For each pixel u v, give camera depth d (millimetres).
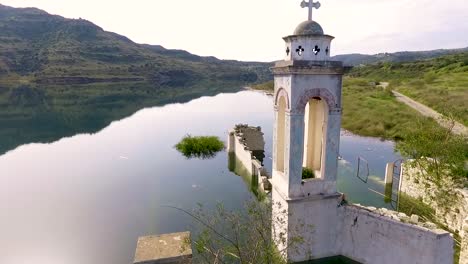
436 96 56906
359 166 29031
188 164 33188
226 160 34312
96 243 18688
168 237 7527
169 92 127062
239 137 33000
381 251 12000
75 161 35344
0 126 56281
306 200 12242
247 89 144750
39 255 17516
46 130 53188
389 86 80312
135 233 19594
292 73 11328
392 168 23766
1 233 19859
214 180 28297
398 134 39719
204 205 22812
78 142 44469
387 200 21547
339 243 13023
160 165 33125
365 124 45406
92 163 34406
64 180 29375
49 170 32344
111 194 25891
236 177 28906
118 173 30969
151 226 20297
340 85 11914
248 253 10344
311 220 12531
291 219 12195
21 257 17438
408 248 11312
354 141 39531
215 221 14258
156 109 77625
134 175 30250
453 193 16750
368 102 60031
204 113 70375
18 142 45000
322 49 11523
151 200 24344
